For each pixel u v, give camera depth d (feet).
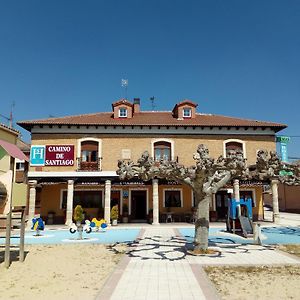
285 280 27.96
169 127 86.48
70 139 84.94
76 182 82.99
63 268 33.19
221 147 87.10
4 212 35.65
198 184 41.14
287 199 138.31
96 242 52.49
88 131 85.46
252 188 91.76
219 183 42.22
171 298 23.16
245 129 88.28
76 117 91.15
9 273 31.30
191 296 23.57
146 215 88.69
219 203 90.79
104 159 84.43
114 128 85.87
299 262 35.42
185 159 85.51
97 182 82.99
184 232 65.72
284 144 89.30
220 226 77.36
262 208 91.40
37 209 99.30
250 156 87.20
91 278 29.04
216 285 26.63
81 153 85.20
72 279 28.73
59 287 26.25
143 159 40.63
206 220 41.93
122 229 72.38
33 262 36.24
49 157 83.56
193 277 28.96
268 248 45.34
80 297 23.54
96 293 24.52
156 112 103.14
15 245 48.88
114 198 89.20
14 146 41.24
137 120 89.71
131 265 33.96
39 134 84.74
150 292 24.57
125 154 84.99
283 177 51.55
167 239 54.95
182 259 37.17
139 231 68.08
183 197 88.79
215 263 34.99
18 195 36.91
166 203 88.79
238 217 63.16
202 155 39.81
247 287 25.93
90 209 87.51
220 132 87.76
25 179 91.61
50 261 36.73
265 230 70.85
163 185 89.04
